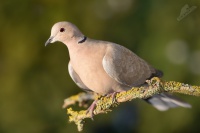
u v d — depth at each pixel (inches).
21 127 569.9
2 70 580.1
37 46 577.9
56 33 377.4
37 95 575.5
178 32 586.2
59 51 581.3
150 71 382.6
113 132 636.7
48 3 589.3
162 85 299.0
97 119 597.3
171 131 577.9
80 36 371.6
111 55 361.4
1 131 570.3
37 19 585.3
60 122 571.2
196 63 580.4
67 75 581.3
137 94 313.7
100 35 592.1
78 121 342.0
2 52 582.6
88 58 361.1
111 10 607.2
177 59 579.2
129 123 639.1
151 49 588.4
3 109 573.6
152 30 595.2
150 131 584.1
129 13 609.3
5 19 587.2
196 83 574.2
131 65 370.6
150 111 585.0
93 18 594.6
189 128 577.9
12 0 591.8
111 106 331.6
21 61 576.7
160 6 600.1
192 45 585.0
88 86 370.3
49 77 580.1
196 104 572.1
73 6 592.1
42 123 569.9
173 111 575.8
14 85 574.2
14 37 580.7
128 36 603.5
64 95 579.2
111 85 366.9
